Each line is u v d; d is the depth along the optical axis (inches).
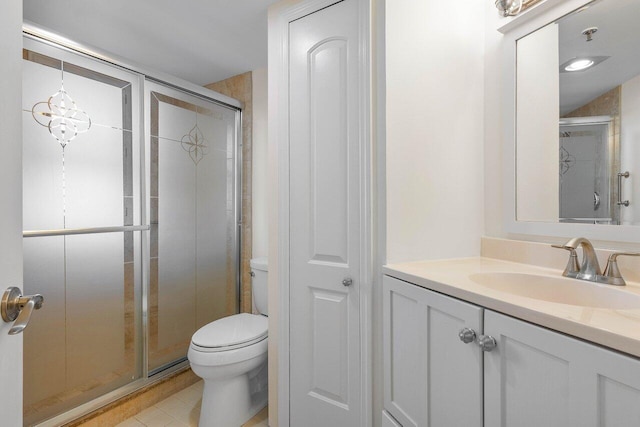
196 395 77.0
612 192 41.0
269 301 64.4
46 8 64.4
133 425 65.9
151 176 76.6
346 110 54.5
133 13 66.7
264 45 80.0
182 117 83.3
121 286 70.6
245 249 95.4
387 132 49.5
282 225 61.1
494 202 56.3
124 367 70.9
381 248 50.9
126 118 71.4
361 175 52.6
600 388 23.2
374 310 52.0
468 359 33.8
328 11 56.1
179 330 82.5
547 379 26.6
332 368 55.6
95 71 66.2
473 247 56.9
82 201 64.1
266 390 76.1
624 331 22.6
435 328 38.5
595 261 39.5
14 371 23.9
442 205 54.2
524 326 28.3
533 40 49.9
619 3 40.8
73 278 63.0
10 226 23.6
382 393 51.1
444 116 54.5
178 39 77.0
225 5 64.1
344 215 54.6
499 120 55.4
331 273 55.6
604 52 41.9
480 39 57.9
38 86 58.2
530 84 50.3
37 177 58.1
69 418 60.8
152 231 76.9
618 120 40.8
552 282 40.9
